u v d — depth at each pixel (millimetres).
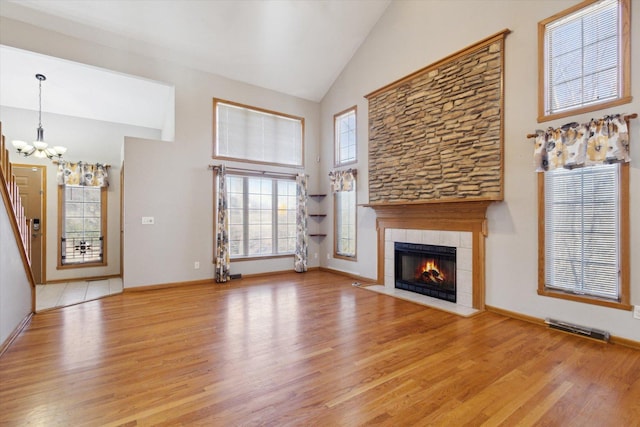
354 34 5684
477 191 3982
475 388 2201
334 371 2445
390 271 5281
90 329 3365
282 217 6711
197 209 5578
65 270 5898
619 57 2949
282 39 5410
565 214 3328
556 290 3387
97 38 4664
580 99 3213
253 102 6195
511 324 3484
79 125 6043
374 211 5645
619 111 2924
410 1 4934
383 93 5387
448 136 4324
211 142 5730
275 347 2896
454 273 4336
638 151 2822
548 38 3432
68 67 4781
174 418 1874
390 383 2270
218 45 5250
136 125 6621
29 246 3900
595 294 3133
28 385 2240
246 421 1848
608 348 2846
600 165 3072
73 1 4160
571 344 2939
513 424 1819
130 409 1964
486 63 3887
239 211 6145
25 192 5586
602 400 2059
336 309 4078
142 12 4477
